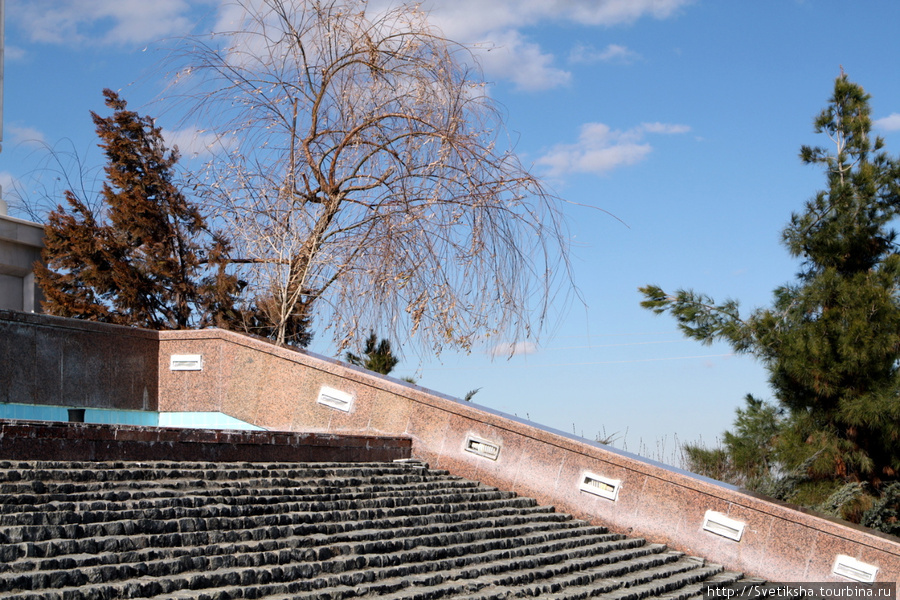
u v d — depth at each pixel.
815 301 15.27
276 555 6.33
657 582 8.62
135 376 12.42
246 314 17.47
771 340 15.20
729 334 15.42
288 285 14.78
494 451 11.05
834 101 17.19
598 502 10.65
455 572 7.28
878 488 14.52
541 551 8.74
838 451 14.30
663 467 10.73
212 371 12.67
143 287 18.64
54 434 7.10
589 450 10.73
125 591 5.16
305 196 14.91
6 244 17.02
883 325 14.20
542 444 10.92
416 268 13.31
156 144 19.83
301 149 14.91
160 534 6.06
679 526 10.29
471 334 13.25
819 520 9.64
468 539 8.30
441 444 11.30
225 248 16.47
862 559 9.38
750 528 9.97
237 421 12.41
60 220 18.20
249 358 12.52
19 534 5.35
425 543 7.78
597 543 9.72
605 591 7.84
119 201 18.77
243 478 8.12
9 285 17.38
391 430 11.57
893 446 14.52
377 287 13.64
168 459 8.05
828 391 14.40
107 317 17.94
